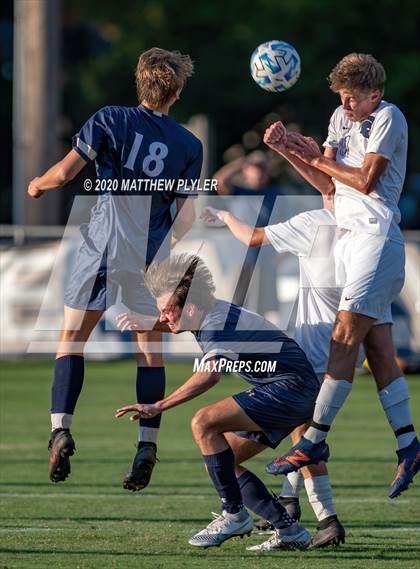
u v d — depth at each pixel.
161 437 39.41
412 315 53.91
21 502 28.23
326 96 100.56
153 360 25.09
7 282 54.59
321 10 98.31
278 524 23.09
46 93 68.75
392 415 24.06
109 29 124.88
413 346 53.88
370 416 43.91
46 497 28.95
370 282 23.34
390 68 95.44
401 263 23.80
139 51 110.19
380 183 23.91
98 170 24.92
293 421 22.81
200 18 107.31
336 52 98.69
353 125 24.28
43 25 68.56
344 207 24.05
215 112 104.94
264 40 101.50
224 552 22.84
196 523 25.81
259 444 23.39
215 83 103.44
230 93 103.62
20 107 70.62
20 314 54.69
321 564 21.67
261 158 46.75
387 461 34.44
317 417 22.97
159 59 24.81
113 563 21.50
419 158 99.31
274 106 104.75
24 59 68.94
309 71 98.31
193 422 22.81
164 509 27.52
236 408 22.56
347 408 46.00
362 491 29.95
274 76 25.88
